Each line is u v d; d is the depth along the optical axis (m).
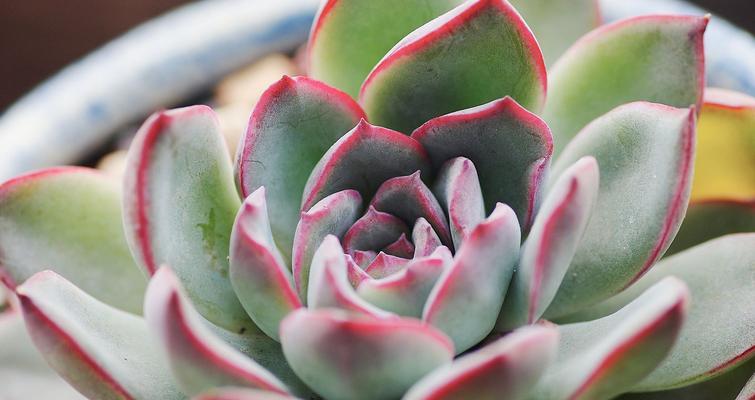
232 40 0.37
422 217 0.27
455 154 0.27
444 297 0.25
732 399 0.28
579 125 0.29
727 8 0.44
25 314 0.25
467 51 0.27
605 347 0.25
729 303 0.28
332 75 0.29
